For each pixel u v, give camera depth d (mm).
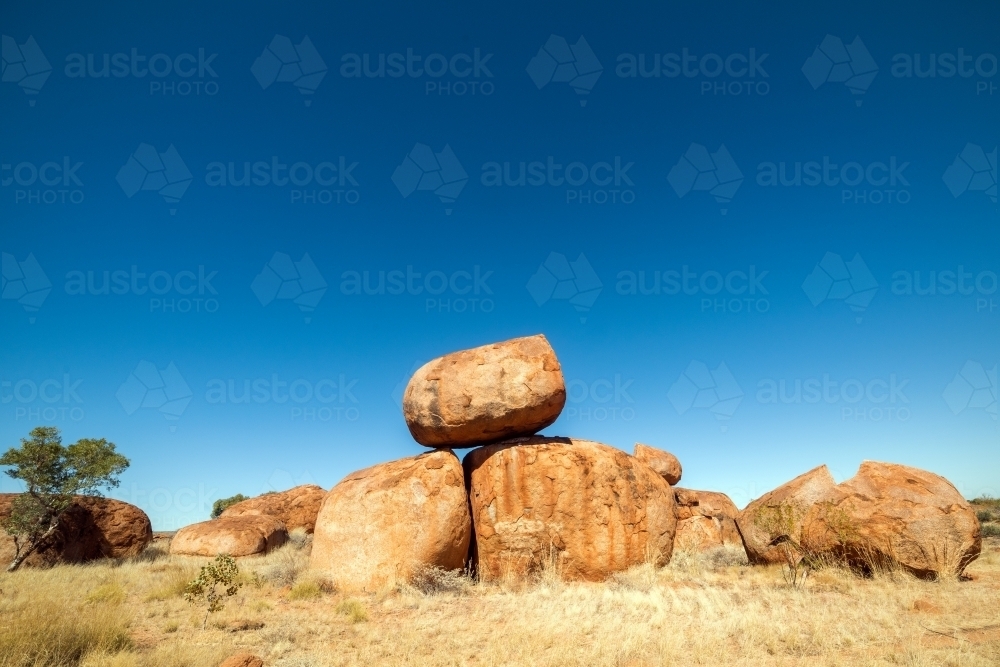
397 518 14219
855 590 11656
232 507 30969
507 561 14555
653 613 10328
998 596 10992
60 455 20625
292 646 9023
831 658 7523
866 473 14367
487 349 15695
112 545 21578
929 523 12836
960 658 7031
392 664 7996
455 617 10898
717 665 7547
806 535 14258
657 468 22250
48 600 9523
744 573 14672
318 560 14664
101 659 7395
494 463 15266
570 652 8109
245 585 14156
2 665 6836
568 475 14977
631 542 14984
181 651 8016
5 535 19719
